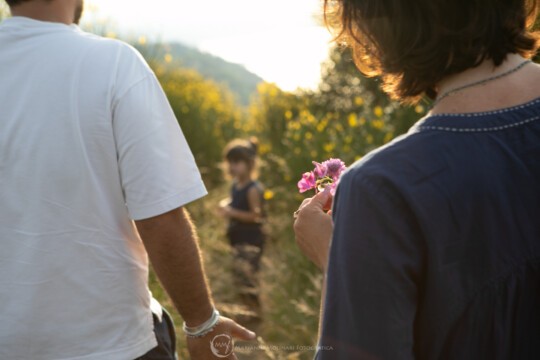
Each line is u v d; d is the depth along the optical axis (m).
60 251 1.34
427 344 0.89
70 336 1.35
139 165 1.36
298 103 9.20
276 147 8.39
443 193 0.86
